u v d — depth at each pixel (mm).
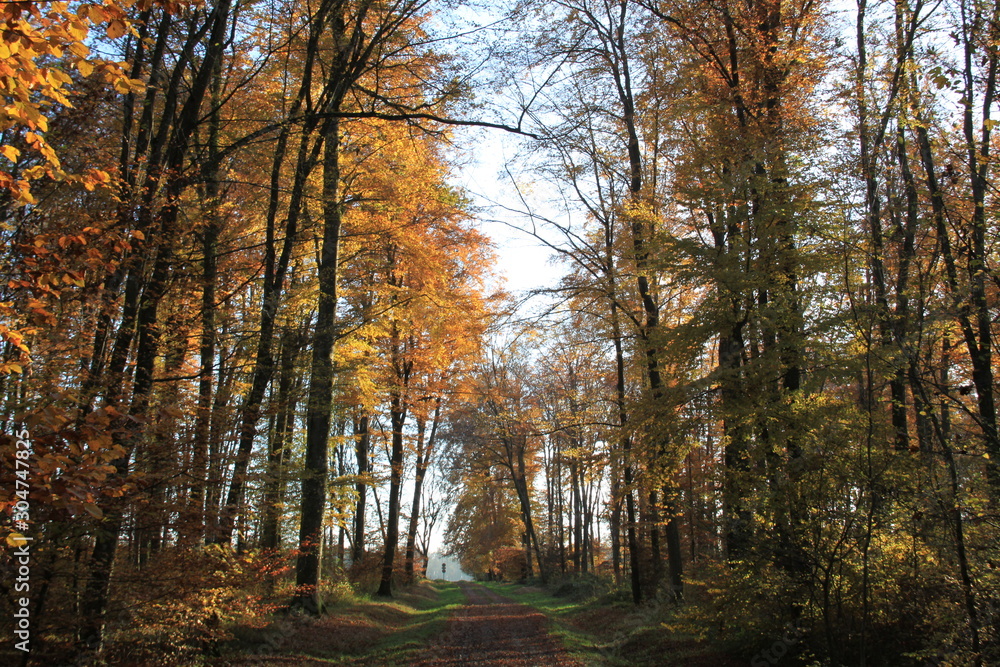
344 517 15477
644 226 12797
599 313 13805
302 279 13305
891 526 6914
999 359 7598
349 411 15453
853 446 7043
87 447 3695
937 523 6324
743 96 11047
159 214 6957
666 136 12953
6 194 4957
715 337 10117
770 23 11219
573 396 16609
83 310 5629
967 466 6566
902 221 8438
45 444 3494
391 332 16516
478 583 42875
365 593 19312
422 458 25297
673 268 9289
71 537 5410
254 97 10680
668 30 12562
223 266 9570
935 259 7562
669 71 12430
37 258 4297
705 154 9727
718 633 8539
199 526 6332
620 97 13938
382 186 12578
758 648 8172
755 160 8523
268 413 7711
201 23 8875
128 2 3613
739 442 8594
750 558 7574
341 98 9625
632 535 15477
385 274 15430
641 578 18156
